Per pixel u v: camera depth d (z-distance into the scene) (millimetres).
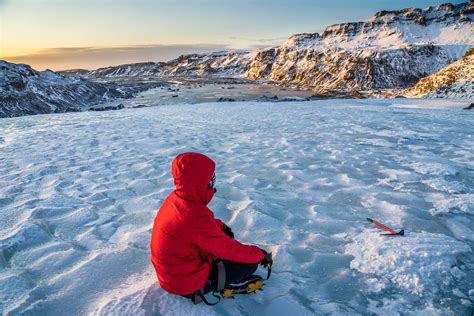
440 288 3184
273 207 5141
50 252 3879
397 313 2877
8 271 3500
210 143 10484
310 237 4223
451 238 4059
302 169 7309
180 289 2807
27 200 5574
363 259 3662
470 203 5074
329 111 20922
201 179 2576
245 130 13141
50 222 4688
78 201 5555
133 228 4484
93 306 2967
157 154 8984
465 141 10133
